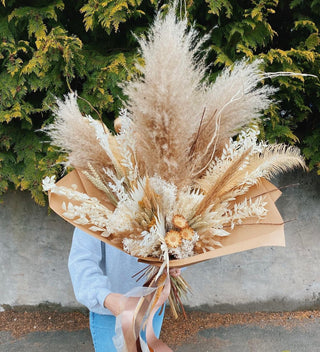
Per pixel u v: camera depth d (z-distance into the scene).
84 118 1.40
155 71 1.11
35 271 3.46
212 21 2.86
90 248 1.49
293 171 3.31
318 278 3.44
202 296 3.47
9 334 3.23
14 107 2.78
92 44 3.02
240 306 3.48
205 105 1.27
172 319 3.39
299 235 3.38
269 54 2.64
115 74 2.69
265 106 1.32
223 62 2.64
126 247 1.24
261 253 3.42
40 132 3.05
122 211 1.21
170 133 1.15
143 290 1.25
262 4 2.66
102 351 1.59
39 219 3.41
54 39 2.48
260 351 2.93
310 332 3.16
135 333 1.22
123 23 2.90
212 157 1.31
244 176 1.36
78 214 1.23
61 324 3.35
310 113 3.18
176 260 1.20
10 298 3.51
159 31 1.14
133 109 1.22
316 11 2.80
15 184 3.06
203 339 3.11
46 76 2.73
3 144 2.97
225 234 1.28
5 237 3.44
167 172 1.21
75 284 1.42
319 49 2.80
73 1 2.95
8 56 2.74
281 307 3.48
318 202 3.34
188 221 1.30
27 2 2.85
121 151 1.29
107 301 1.33
